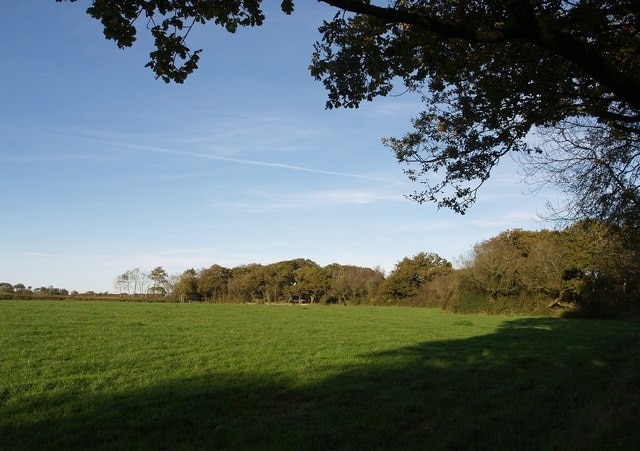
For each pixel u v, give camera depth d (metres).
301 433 9.69
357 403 12.22
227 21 6.91
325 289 111.00
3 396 12.18
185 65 7.01
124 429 9.85
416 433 9.87
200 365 17.30
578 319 51.06
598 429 9.01
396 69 7.95
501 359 19.55
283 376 15.42
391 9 5.94
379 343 25.08
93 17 6.45
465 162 10.60
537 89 8.70
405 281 95.38
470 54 8.67
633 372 15.12
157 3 6.46
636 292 51.50
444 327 36.66
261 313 53.16
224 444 9.17
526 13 5.79
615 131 12.70
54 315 39.56
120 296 118.25
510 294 61.72
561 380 15.02
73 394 12.54
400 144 11.20
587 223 15.01
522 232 69.56
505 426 10.24
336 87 8.39
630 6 7.12
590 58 6.02
